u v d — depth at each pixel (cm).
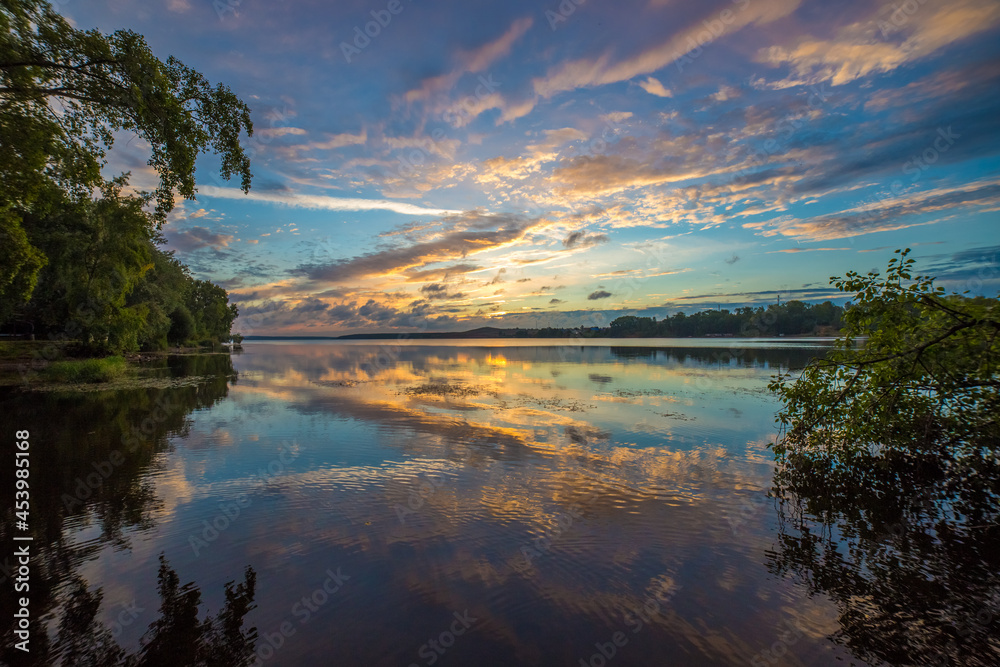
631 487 990
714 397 2167
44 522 822
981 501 911
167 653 499
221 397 2305
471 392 2425
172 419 1727
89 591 613
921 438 977
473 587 622
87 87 1168
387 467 1128
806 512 865
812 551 725
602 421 1639
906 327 904
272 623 549
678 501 916
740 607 586
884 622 558
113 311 3769
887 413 987
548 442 1359
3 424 1644
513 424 1602
